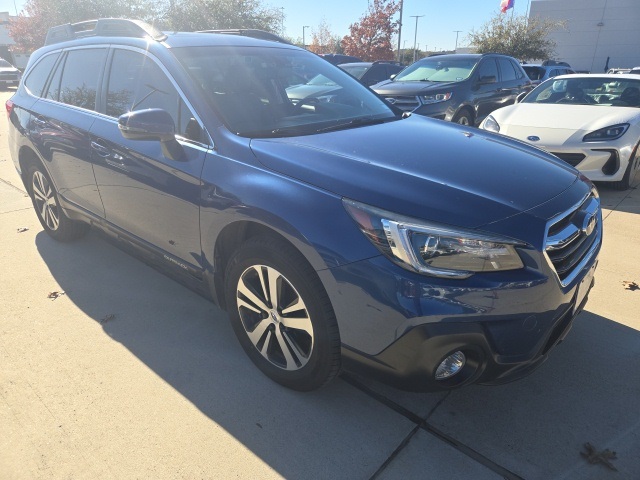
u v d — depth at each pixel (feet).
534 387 8.26
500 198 6.73
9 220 16.10
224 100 8.90
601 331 9.81
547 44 88.99
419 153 7.90
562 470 6.70
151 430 7.35
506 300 6.24
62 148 11.53
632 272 12.30
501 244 6.22
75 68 11.85
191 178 8.32
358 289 6.43
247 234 8.06
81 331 9.82
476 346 6.31
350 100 10.95
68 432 7.30
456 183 6.93
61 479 6.54
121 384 8.31
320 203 6.78
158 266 10.11
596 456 6.84
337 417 7.61
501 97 30.14
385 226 6.29
